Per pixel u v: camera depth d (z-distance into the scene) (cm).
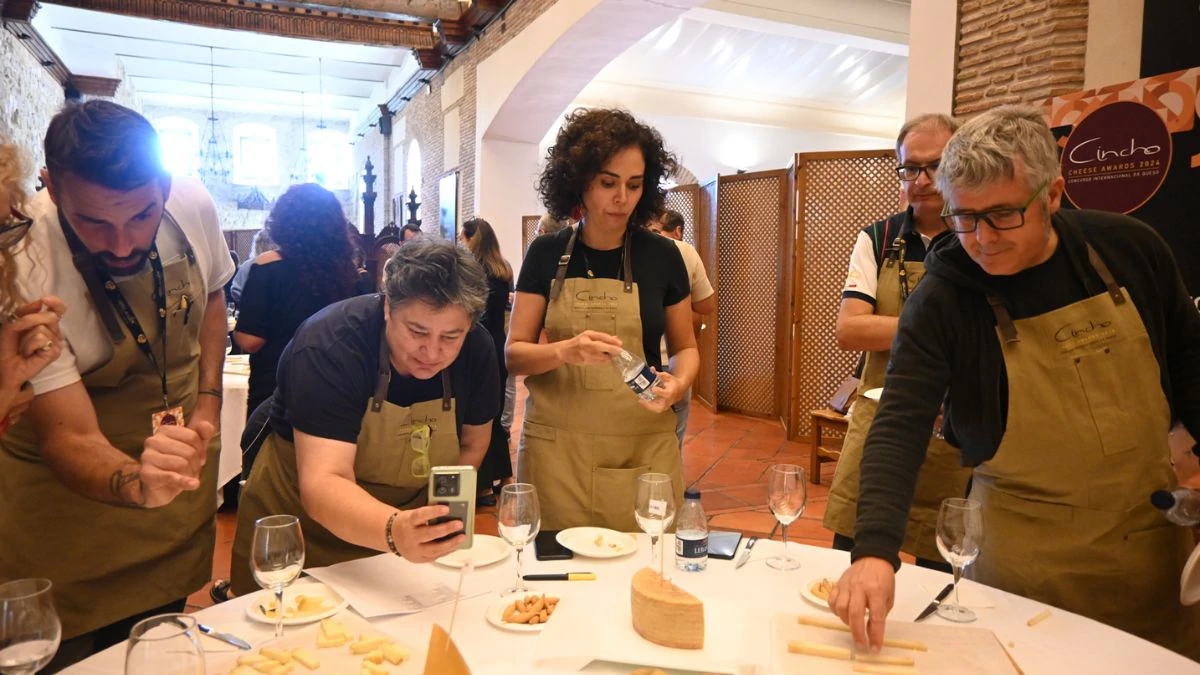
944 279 153
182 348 184
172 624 98
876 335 220
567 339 206
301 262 317
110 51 1438
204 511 193
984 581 162
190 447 137
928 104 427
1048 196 134
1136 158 267
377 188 1805
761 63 1307
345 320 167
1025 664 122
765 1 1004
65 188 136
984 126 135
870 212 586
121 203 138
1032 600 146
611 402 200
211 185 2020
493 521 405
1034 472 152
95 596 173
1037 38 369
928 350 150
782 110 1401
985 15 396
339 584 151
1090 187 280
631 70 1297
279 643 121
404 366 167
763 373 711
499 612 139
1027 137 131
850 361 596
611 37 787
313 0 1056
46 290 154
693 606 122
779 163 1409
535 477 205
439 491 135
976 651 118
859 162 588
